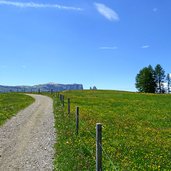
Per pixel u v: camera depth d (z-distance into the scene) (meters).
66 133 26.83
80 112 43.75
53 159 19.66
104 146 22.69
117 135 27.95
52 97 91.69
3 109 49.91
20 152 21.67
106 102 70.06
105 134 28.09
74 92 118.50
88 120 35.72
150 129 34.09
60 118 37.59
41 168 17.92
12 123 35.69
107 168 17.03
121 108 57.50
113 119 40.03
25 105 59.66
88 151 20.16
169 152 22.42
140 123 38.81
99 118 39.09
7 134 28.58
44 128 31.69
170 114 49.97
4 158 20.16
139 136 28.48
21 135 28.03
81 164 17.53
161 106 63.78
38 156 20.50
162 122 41.41
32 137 26.98
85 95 98.19
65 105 56.69
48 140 25.42
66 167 17.27
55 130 30.11
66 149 21.08
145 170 17.17
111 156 19.67
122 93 112.38
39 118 39.88
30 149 22.52
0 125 34.03
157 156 20.70
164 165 18.55
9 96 92.69
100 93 111.31
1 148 22.91
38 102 69.12
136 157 20.08
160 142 26.05
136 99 81.88
